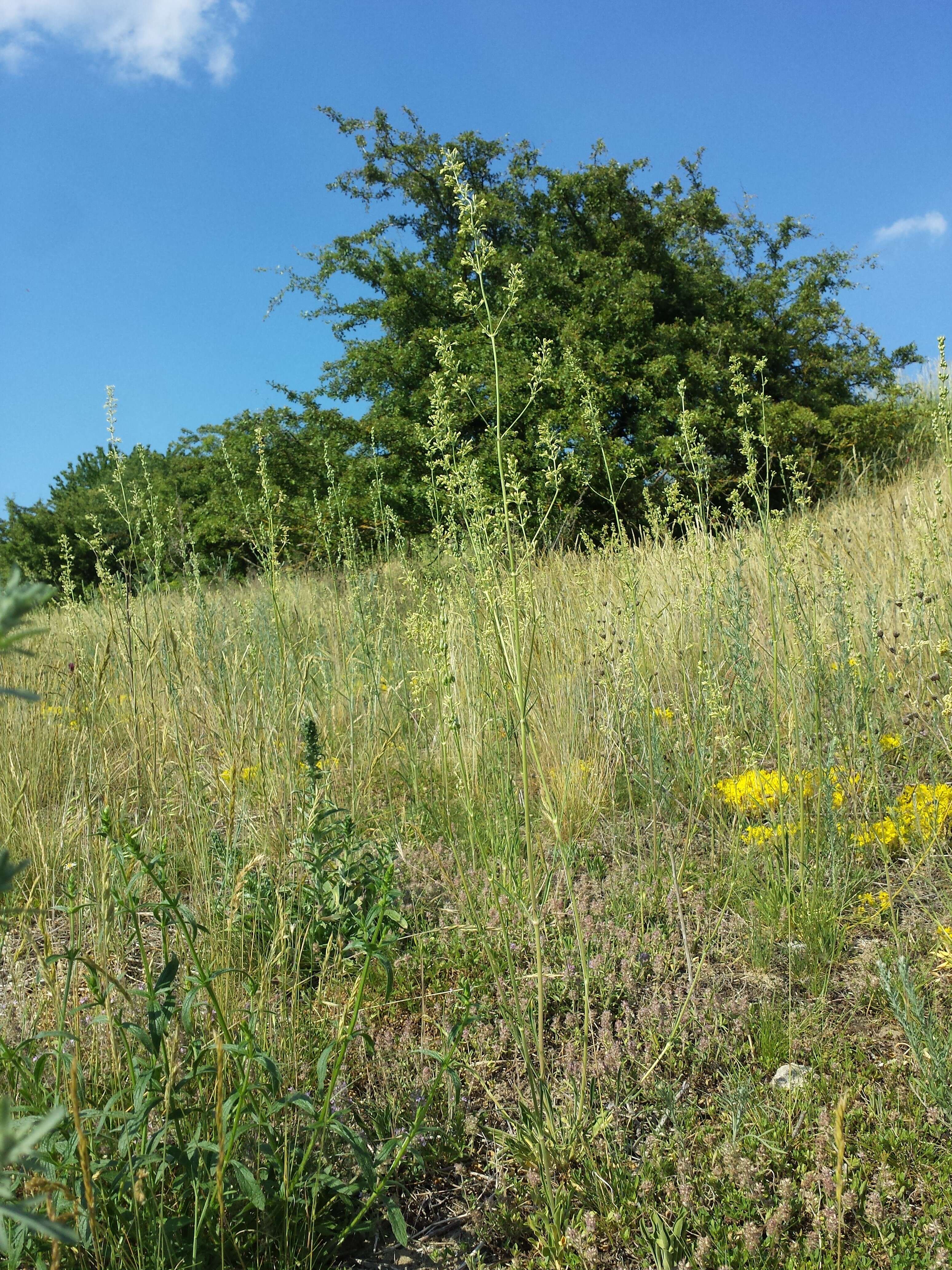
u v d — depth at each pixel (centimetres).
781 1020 251
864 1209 192
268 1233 184
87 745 355
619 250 1480
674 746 406
